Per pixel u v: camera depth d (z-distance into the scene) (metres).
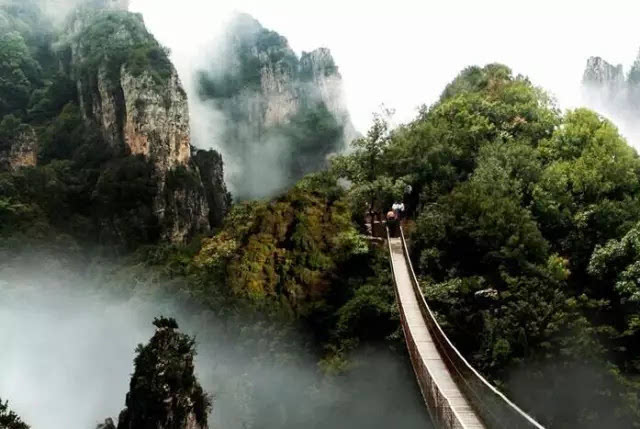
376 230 51.41
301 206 53.34
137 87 141.38
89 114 153.25
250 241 52.91
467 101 59.41
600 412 35.00
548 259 42.66
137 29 166.88
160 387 36.75
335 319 46.31
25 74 173.00
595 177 46.94
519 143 52.59
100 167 141.75
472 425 21.55
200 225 141.12
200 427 38.78
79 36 172.75
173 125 143.00
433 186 50.91
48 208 128.00
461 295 40.97
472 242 43.94
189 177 141.62
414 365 29.86
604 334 38.66
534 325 37.31
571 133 51.75
